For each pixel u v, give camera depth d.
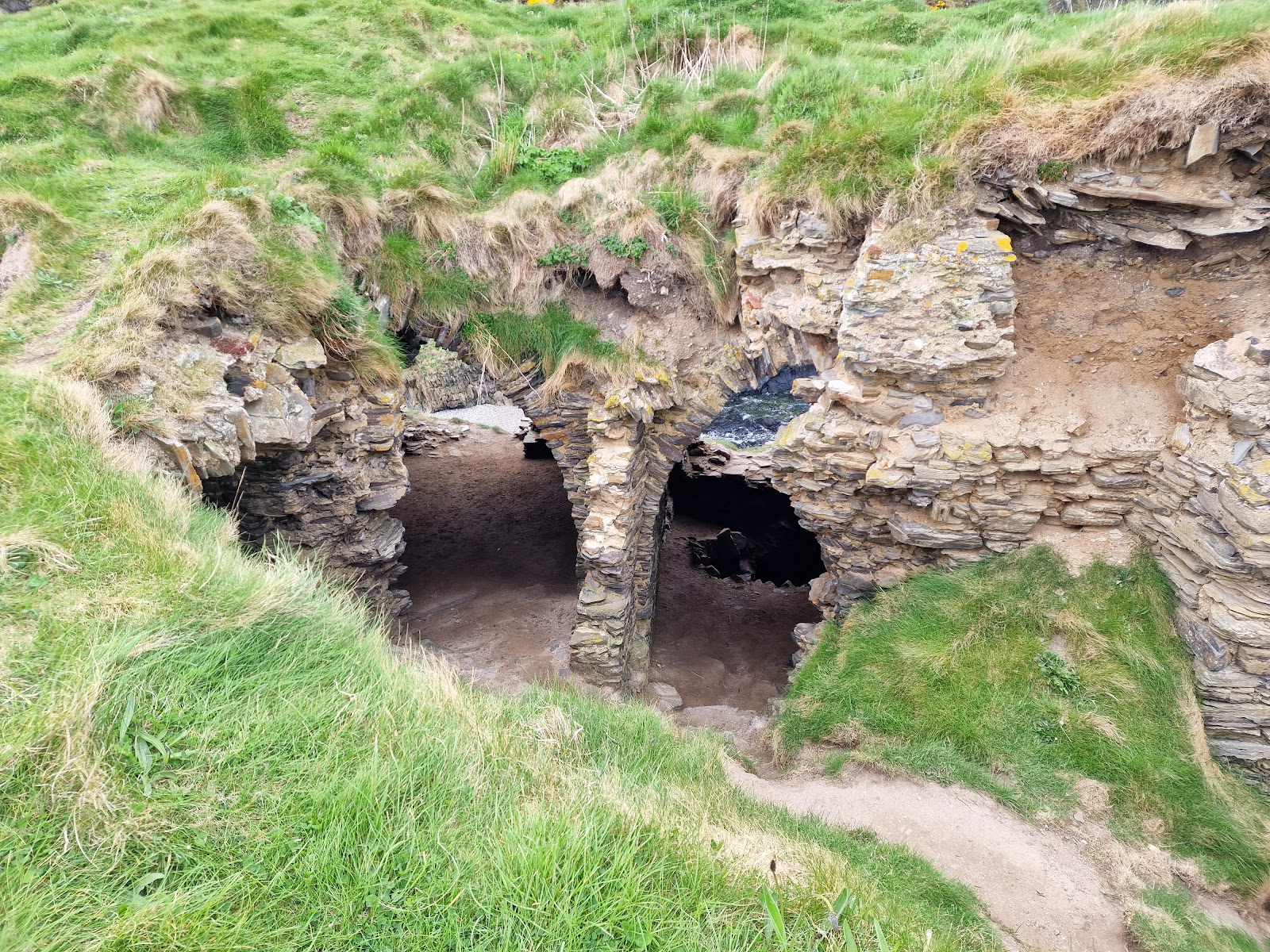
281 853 2.61
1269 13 5.75
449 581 11.42
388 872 2.66
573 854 2.79
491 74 11.62
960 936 3.96
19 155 8.56
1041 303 6.70
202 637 3.37
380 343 7.87
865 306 6.62
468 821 2.98
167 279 6.09
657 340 8.48
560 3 17.67
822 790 5.76
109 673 2.92
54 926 2.17
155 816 2.58
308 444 7.29
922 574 7.34
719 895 2.91
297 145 10.59
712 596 12.56
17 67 11.12
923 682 6.32
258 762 2.91
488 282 8.57
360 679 3.59
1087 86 6.29
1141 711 5.84
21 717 2.69
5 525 3.66
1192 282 6.19
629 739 5.05
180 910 2.32
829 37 11.58
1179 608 6.25
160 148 9.90
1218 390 5.65
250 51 12.16
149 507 4.31
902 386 6.91
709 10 12.80
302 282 6.95
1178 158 5.94
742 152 8.20
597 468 8.09
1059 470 6.61
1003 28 10.77
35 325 5.86
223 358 6.23
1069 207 6.25
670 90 9.73
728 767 5.84
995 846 5.04
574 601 10.60
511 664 8.88
